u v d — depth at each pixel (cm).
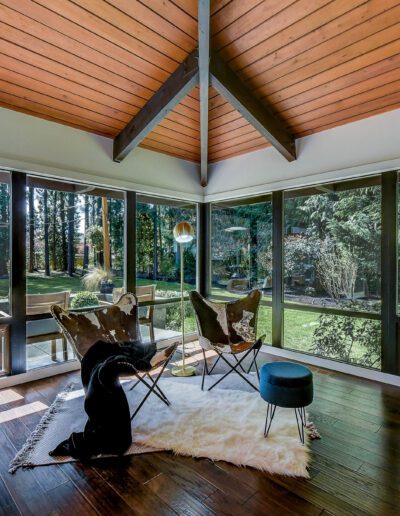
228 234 475
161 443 214
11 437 223
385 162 315
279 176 405
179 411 255
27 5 224
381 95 297
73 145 354
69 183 358
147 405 266
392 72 271
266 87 312
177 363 377
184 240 355
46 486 178
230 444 212
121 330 297
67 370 348
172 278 462
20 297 319
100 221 384
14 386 310
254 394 287
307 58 274
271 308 418
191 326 489
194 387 304
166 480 182
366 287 337
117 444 205
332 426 237
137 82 307
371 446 212
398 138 308
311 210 380
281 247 407
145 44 268
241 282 455
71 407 266
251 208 443
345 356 352
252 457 198
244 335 337
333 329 362
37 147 326
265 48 272
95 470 191
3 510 161
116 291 398
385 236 321
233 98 300
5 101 299
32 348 329
